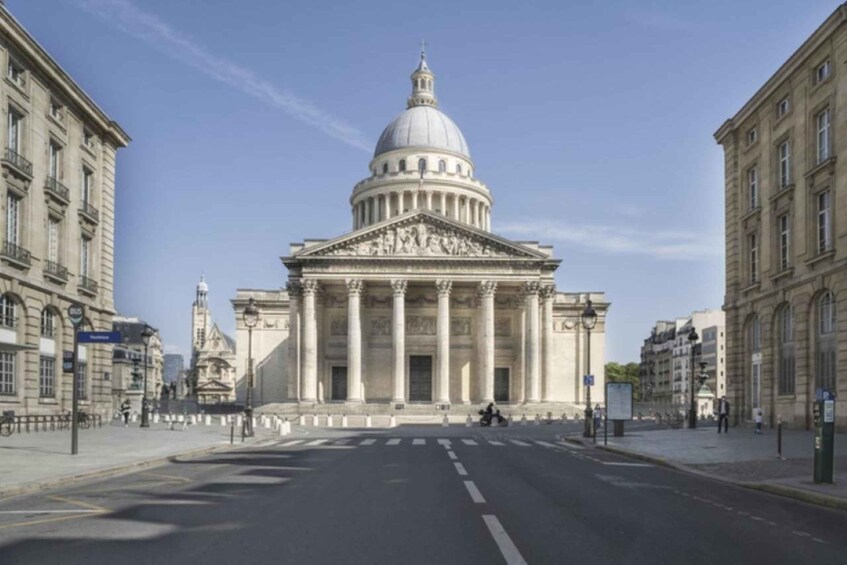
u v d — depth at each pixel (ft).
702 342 485.56
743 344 180.34
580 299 355.56
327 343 325.01
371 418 263.08
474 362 325.01
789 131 155.12
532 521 44.98
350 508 50.06
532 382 296.92
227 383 551.18
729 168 185.88
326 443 132.57
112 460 84.02
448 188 408.87
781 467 78.02
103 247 185.37
